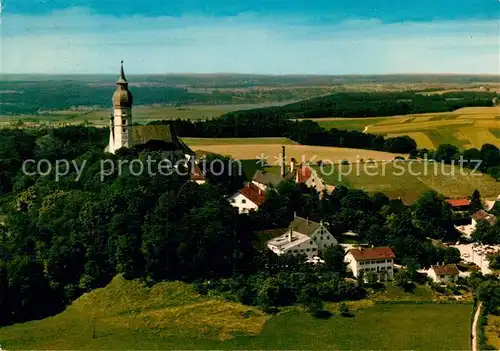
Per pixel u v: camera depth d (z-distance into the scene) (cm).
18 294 17138
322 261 19200
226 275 18275
